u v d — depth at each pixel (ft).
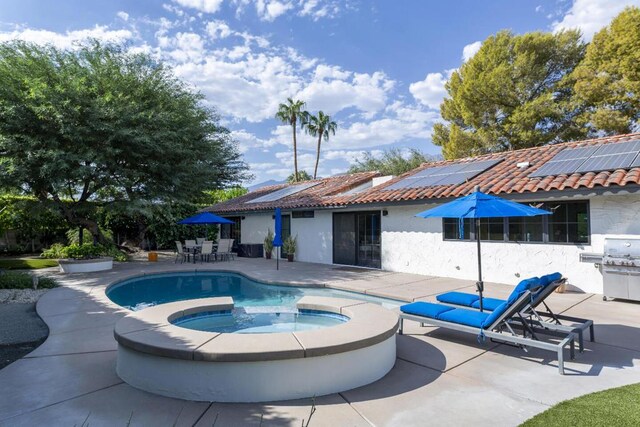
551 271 35.58
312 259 61.67
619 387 14.89
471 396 14.40
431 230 44.83
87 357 18.95
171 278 50.37
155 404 13.80
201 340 15.26
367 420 12.64
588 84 77.05
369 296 35.65
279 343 14.87
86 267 51.62
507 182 37.70
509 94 88.02
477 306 23.70
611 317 25.34
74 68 52.80
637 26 70.18
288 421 12.57
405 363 18.01
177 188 64.90
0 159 46.93
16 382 15.81
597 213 32.91
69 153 49.08
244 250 71.82
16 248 78.13
